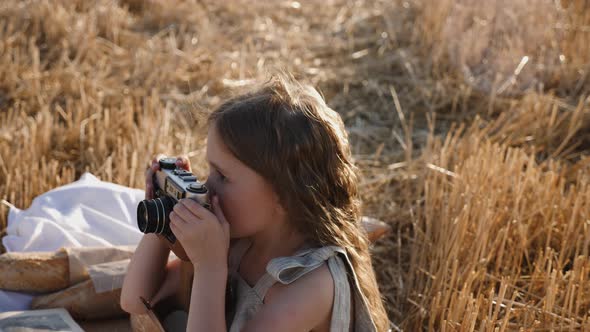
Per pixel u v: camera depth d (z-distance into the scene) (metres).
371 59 5.82
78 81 4.96
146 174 2.23
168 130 4.43
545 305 2.82
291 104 1.96
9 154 3.92
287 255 2.04
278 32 6.19
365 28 6.29
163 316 2.34
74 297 2.71
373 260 3.57
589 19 5.92
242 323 2.01
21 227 3.00
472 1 5.70
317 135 1.96
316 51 5.96
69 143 4.32
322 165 1.98
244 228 1.98
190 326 1.87
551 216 3.53
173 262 2.38
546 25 5.59
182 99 5.04
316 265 1.94
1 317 2.57
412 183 4.16
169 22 6.18
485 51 5.51
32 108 4.76
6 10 5.76
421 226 3.67
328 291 1.94
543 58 5.48
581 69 5.40
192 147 4.37
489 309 2.67
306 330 1.93
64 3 6.06
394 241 3.74
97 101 4.81
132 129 4.38
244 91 2.04
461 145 4.15
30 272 2.73
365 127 4.96
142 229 2.03
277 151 1.90
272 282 1.98
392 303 3.29
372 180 4.17
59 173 4.08
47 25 5.61
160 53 5.55
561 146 4.50
